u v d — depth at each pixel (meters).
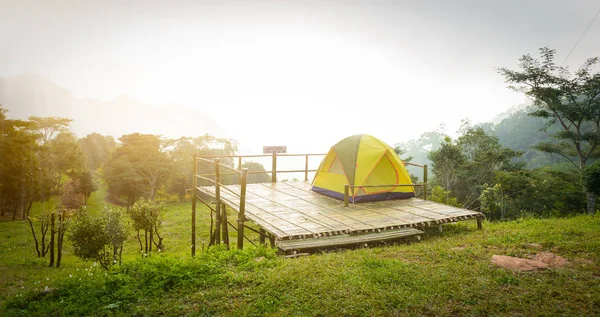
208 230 26.45
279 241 9.30
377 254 8.59
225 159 56.44
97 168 63.34
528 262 7.35
